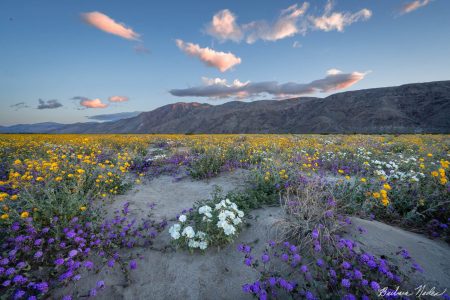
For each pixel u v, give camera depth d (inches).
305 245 108.2
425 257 100.6
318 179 186.2
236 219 122.0
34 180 177.9
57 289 96.3
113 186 211.0
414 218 135.6
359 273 84.7
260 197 172.1
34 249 114.3
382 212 141.9
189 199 196.5
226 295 92.4
